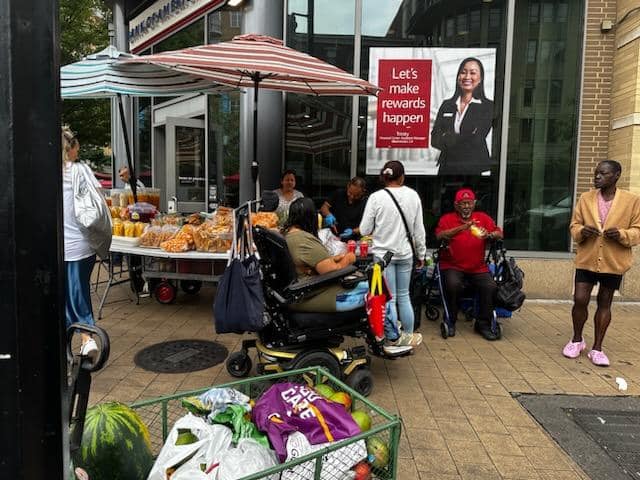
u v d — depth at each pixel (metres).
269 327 3.69
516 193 6.88
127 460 1.82
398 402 3.66
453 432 3.25
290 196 6.24
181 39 8.54
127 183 8.27
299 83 5.90
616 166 4.26
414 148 6.83
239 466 1.82
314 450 1.96
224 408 2.13
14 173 1.09
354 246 4.73
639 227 4.23
